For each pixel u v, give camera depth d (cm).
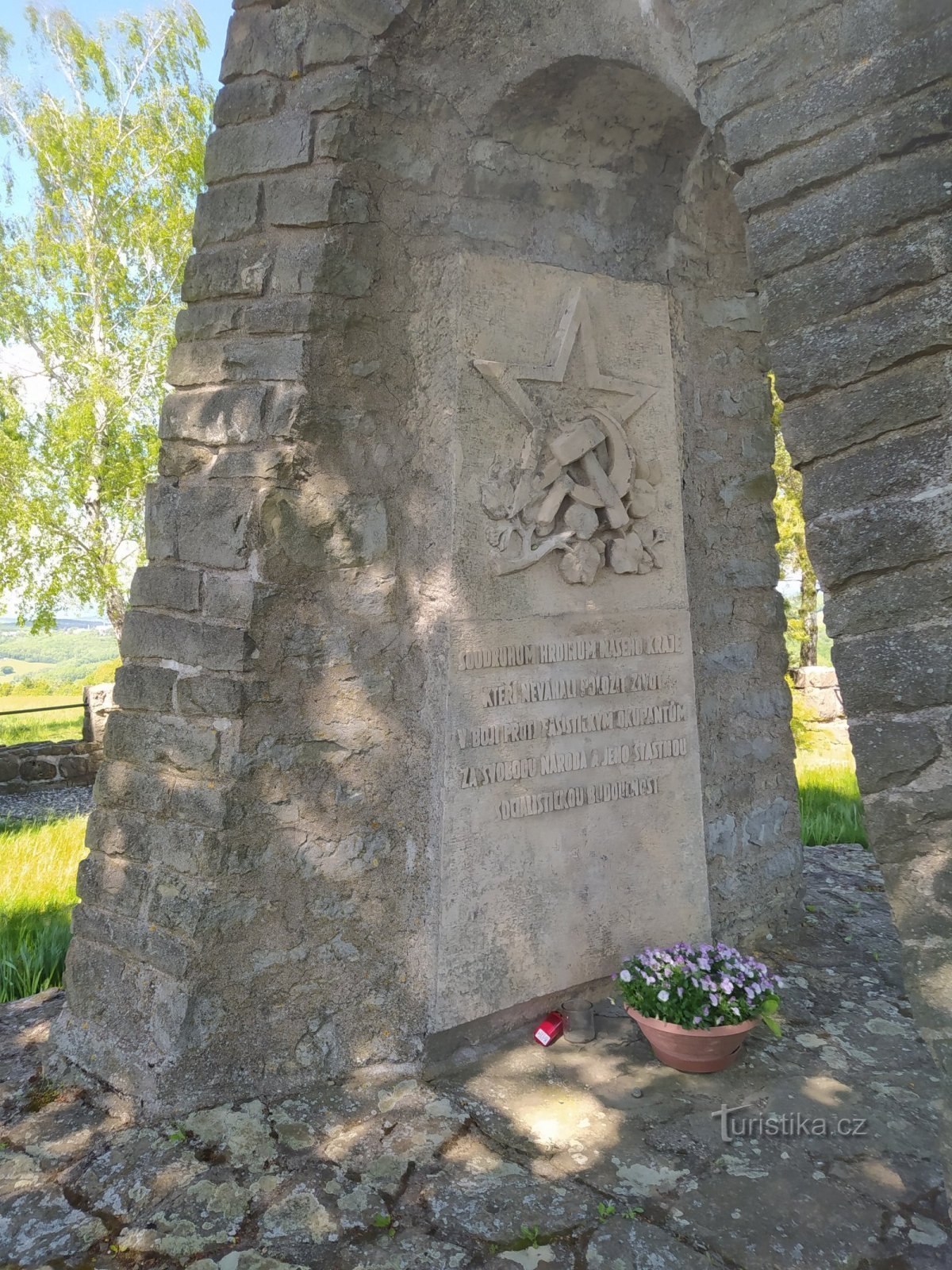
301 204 292
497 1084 283
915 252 185
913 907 182
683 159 342
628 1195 230
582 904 324
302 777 291
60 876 529
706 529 371
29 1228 220
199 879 276
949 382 181
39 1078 286
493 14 288
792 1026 317
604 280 333
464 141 311
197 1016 269
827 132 200
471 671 300
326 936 294
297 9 298
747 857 380
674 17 259
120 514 1398
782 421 204
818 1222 219
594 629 328
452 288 300
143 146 1423
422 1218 222
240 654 277
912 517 184
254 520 282
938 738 179
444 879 293
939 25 183
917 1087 278
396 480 309
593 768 327
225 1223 221
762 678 393
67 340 1371
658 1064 294
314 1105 271
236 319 299
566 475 321
